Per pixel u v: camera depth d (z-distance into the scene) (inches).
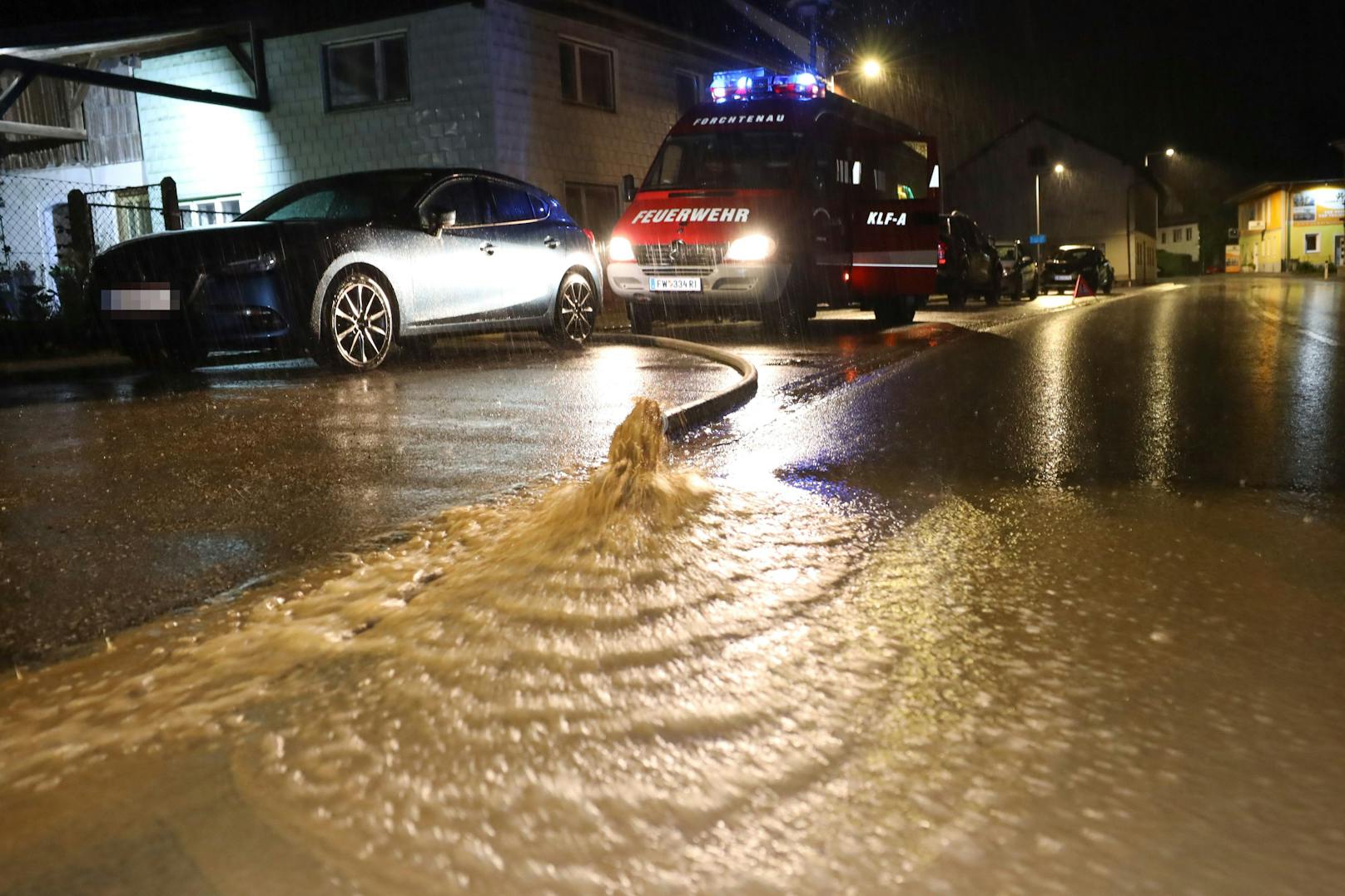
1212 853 61.1
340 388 295.9
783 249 455.8
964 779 69.4
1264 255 2910.9
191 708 81.2
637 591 106.0
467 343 462.0
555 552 118.7
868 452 197.8
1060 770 71.0
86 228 490.3
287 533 136.6
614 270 474.3
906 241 588.1
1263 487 164.6
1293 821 64.7
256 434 216.7
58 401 273.0
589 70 781.3
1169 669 89.4
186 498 159.5
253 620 102.0
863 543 129.3
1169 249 3654.0
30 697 85.1
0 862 61.1
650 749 72.6
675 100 875.4
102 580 117.3
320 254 316.2
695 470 178.2
